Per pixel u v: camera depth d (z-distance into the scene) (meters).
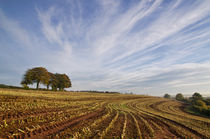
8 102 19.31
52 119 14.45
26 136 9.45
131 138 11.60
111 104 45.84
